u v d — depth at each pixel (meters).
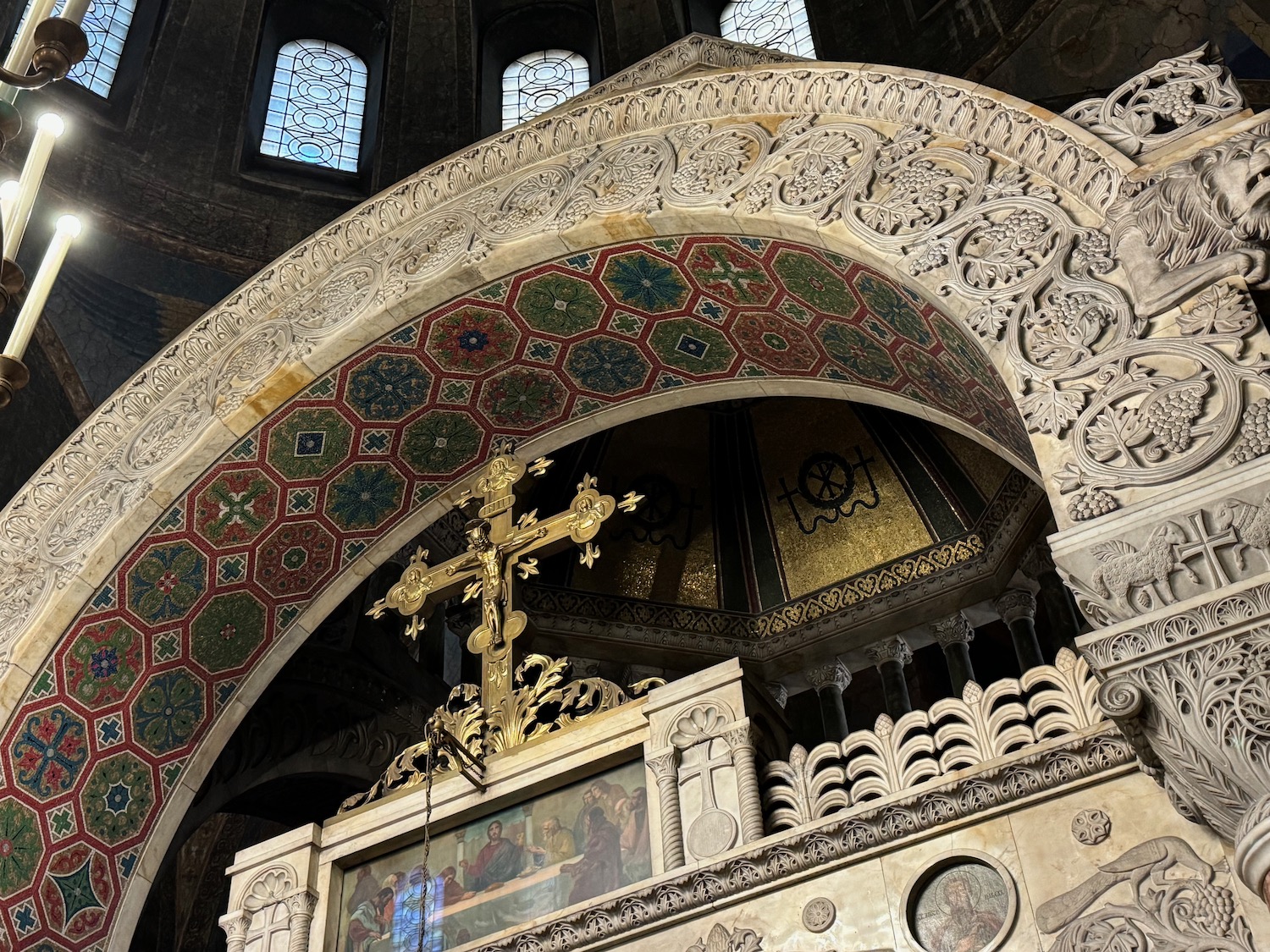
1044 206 5.64
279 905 6.26
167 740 7.64
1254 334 4.73
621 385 7.84
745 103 7.11
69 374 10.62
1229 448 4.53
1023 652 9.09
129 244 11.39
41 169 5.43
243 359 7.71
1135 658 4.21
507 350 7.64
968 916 4.84
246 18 12.86
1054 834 4.84
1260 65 10.41
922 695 10.81
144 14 12.55
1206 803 4.15
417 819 6.30
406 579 7.22
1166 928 4.42
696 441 10.27
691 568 9.97
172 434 7.61
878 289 6.25
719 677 5.97
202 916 10.24
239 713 7.87
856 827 5.12
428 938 5.98
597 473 10.23
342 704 9.68
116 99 12.05
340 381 7.55
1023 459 6.53
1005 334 5.29
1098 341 5.06
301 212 12.29
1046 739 5.02
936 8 11.96
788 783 5.75
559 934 5.51
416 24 13.31
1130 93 5.78
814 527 9.94
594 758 6.05
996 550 9.29
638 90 7.45
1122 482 4.62
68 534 7.54
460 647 11.11
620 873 5.74
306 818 9.95
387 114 12.98
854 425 10.02
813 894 5.15
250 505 7.69
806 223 6.29
